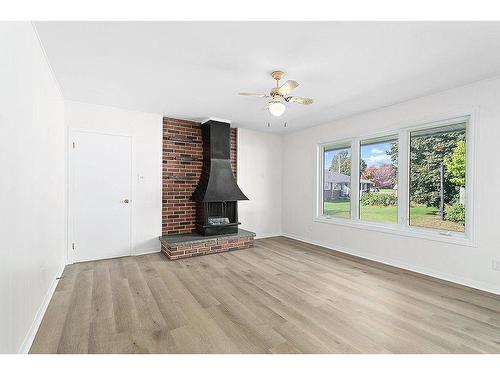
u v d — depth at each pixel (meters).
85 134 3.68
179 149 4.57
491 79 2.76
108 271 3.32
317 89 3.12
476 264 2.86
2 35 1.40
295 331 1.99
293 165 5.61
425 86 3.02
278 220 5.90
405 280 3.09
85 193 3.69
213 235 4.44
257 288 2.82
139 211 4.14
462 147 3.08
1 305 1.36
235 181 4.71
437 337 1.92
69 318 2.15
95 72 2.67
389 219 3.87
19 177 1.65
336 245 4.56
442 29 1.91
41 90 2.22
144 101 3.61
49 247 2.56
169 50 2.23
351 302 2.50
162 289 2.77
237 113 4.21
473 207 2.88
